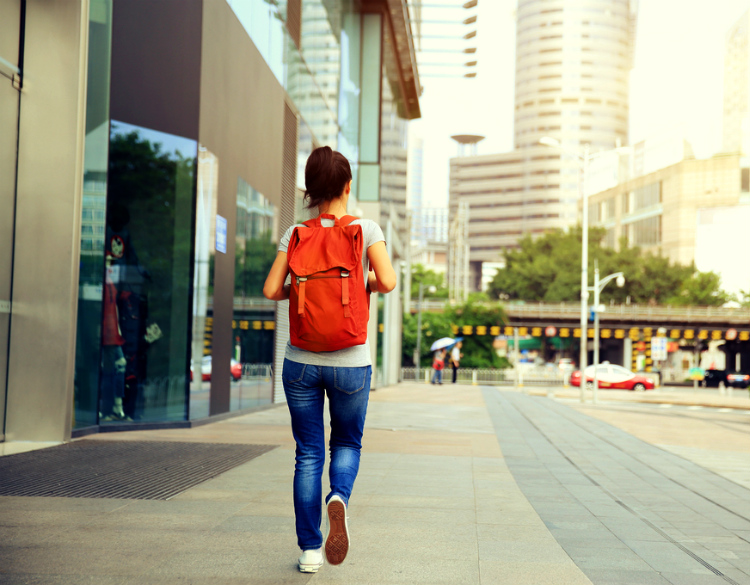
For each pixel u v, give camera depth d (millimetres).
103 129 9258
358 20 24953
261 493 5262
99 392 9383
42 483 5508
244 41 12742
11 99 7609
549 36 174750
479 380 51156
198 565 3383
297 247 3084
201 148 10758
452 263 105000
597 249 84938
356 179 24484
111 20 9375
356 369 3137
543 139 28734
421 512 4852
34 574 3205
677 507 5707
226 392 12273
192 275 10648
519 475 6902
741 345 74500
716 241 100750
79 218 7895
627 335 68938
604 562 3734
